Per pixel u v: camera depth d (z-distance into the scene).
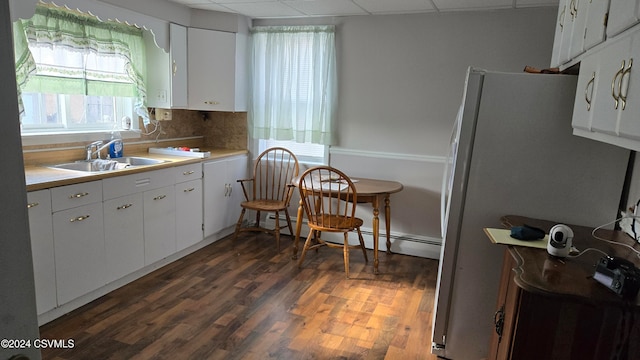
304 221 4.39
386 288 3.23
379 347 2.43
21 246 0.56
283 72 4.16
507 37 3.51
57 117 3.18
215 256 3.75
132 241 3.04
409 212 4.00
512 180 2.08
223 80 4.09
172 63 3.75
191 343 2.39
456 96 3.73
